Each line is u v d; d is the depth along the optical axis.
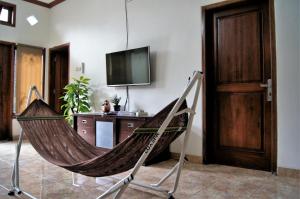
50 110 2.29
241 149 3.06
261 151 2.91
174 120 1.62
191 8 3.38
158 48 3.71
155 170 2.89
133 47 4.05
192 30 3.37
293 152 2.59
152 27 3.80
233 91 3.15
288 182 2.42
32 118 2.13
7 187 2.25
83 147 2.18
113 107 4.18
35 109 2.20
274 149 2.71
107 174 1.67
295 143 2.58
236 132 3.12
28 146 4.36
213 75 3.32
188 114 1.75
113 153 1.43
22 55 5.29
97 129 3.77
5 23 5.04
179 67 3.47
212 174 2.71
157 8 3.74
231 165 3.13
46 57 5.73
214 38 3.32
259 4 2.97
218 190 2.20
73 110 4.62
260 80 2.94
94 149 2.18
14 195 2.07
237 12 3.13
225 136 3.20
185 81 3.41
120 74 4.11
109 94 4.41
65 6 5.37
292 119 2.60
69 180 2.49
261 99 2.93
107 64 4.32
